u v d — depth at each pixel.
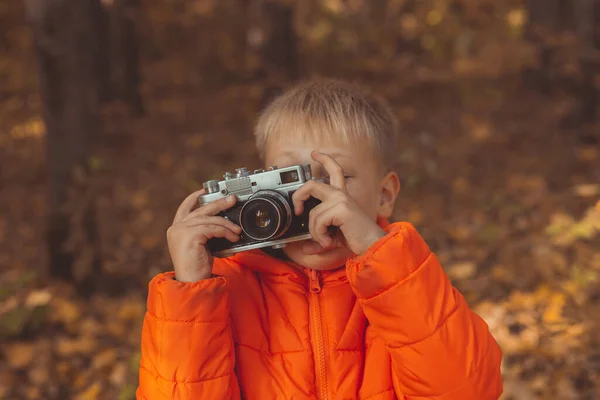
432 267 1.54
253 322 1.68
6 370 3.41
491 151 6.00
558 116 6.31
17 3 10.59
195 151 6.78
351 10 10.23
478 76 7.91
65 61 3.96
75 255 4.09
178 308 1.55
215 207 1.61
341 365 1.63
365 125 1.74
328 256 1.67
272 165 1.76
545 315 3.45
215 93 8.62
